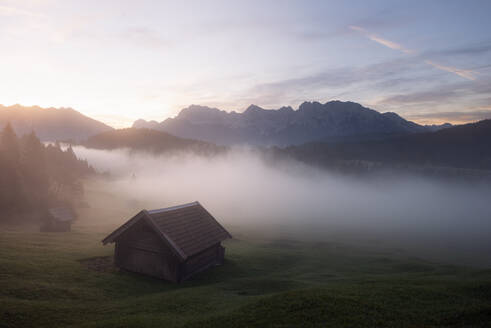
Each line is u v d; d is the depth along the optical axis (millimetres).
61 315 16750
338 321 14273
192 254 27297
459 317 14969
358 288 20312
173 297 20812
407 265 41906
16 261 26453
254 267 35219
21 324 15195
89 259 31359
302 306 16031
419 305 16812
